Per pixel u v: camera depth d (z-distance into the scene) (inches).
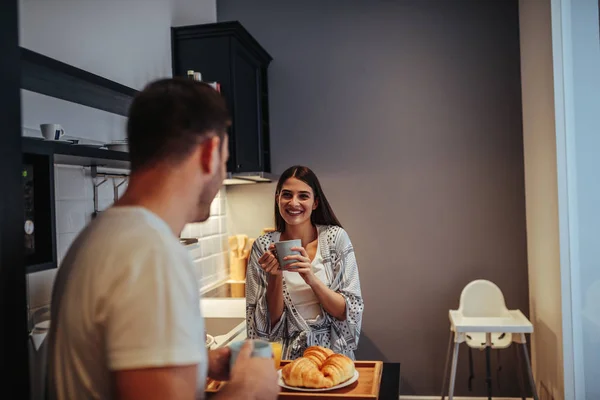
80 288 32.0
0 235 32.2
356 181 138.3
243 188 144.2
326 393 57.5
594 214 92.7
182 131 34.4
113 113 85.7
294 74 140.9
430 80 135.3
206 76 115.3
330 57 139.3
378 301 137.6
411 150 136.1
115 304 30.4
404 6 136.1
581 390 102.5
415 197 136.1
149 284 30.6
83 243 33.6
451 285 134.9
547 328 115.9
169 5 115.0
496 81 132.8
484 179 133.6
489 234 133.5
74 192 75.7
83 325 31.6
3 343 32.1
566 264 105.2
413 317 136.3
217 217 137.6
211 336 91.4
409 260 136.4
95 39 83.4
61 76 56.9
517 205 132.3
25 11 67.0
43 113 69.0
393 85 136.6
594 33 89.6
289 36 141.1
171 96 34.8
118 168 84.6
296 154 141.1
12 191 33.3
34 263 54.6
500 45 132.5
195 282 33.2
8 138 33.0
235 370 36.8
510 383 133.3
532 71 120.7
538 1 114.3
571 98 101.9
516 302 132.4
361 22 137.9
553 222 108.8
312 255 86.7
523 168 131.9
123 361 29.5
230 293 122.5
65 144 56.1
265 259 79.3
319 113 139.9
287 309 82.9
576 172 100.9
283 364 67.2
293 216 84.6
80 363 32.3
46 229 55.7
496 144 133.0
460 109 134.3
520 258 132.3
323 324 82.4
